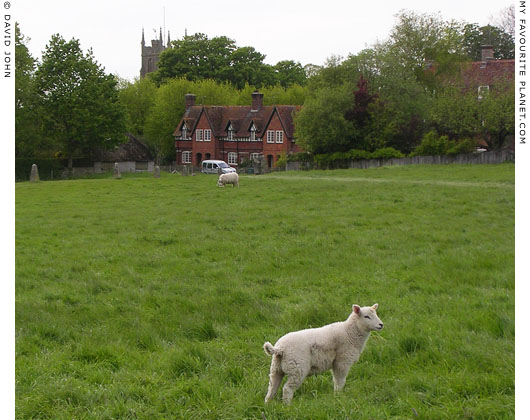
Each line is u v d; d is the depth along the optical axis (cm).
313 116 6194
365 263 1817
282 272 1728
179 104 9481
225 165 6756
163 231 2409
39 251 2050
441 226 2380
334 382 882
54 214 2936
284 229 2381
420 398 791
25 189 4222
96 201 3459
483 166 4966
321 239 2164
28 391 866
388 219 2550
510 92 5525
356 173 4900
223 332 1173
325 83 6694
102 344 1077
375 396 812
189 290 1523
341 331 873
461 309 1260
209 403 796
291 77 11881
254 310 1308
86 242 2217
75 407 813
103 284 1566
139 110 10325
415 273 1656
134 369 967
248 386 862
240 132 8500
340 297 1446
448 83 6825
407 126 6216
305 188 3741
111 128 7588
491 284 1536
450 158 5434
